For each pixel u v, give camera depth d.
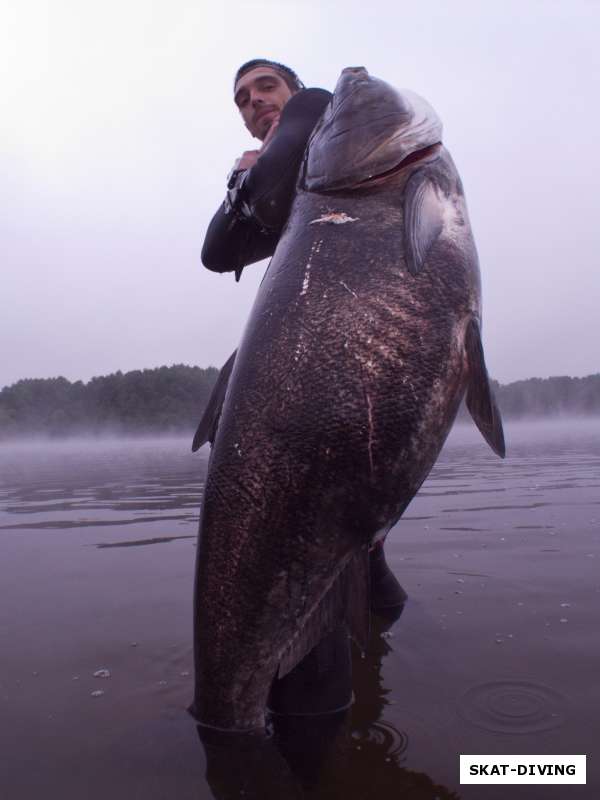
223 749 1.94
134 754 1.92
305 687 2.13
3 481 11.32
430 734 1.96
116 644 2.76
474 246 2.24
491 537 4.56
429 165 2.23
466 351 2.11
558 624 2.79
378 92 2.27
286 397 2.00
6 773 1.84
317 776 1.79
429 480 8.65
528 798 1.65
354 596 2.07
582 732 1.92
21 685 2.39
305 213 2.24
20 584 3.74
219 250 2.84
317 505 1.99
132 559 4.31
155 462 15.95
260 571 2.01
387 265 2.06
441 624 2.85
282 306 2.09
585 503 5.98
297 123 2.56
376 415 1.98
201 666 2.07
